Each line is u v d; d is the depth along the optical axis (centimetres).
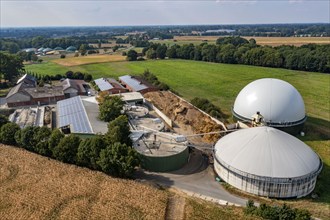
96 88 10294
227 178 4472
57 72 14012
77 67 15425
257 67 14838
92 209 3812
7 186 4309
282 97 5909
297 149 4341
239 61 15875
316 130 6481
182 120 7081
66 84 9906
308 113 7656
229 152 4550
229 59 16075
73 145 5009
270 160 4147
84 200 3981
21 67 12106
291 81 11456
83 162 4884
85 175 4622
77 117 6738
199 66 15275
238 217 3709
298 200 4091
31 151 5538
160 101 8606
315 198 4141
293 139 4556
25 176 4562
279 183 3994
